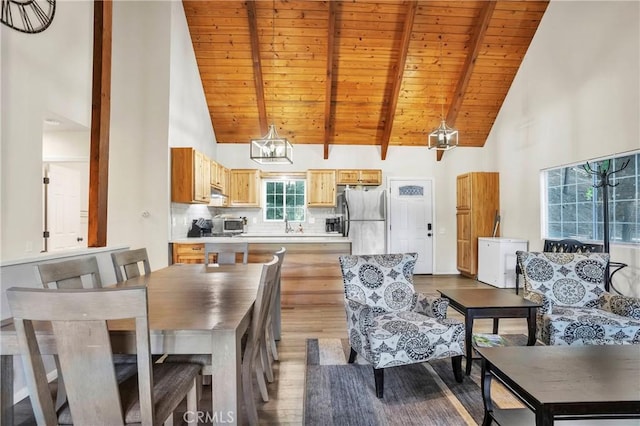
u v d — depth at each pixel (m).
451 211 6.96
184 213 5.16
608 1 4.07
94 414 1.17
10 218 2.79
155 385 1.44
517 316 2.60
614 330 2.56
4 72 2.72
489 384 1.86
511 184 6.01
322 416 2.06
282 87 5.99
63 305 1.09
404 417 2.05
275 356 2.81
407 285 2.88
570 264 3.15
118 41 4.54
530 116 5.53
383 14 5.06
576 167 4.71
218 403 1.37
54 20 3.23
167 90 4.52
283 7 4.94
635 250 3.78
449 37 5.38
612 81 4.04
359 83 5.95
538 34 5.30
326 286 4.50
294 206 7.09
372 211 6.41
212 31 5.23
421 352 2.31
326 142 6.71
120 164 4.50
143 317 1.13
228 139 6.79
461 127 6.65
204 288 2.15
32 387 1.17
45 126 3.70
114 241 4.46
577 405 1.39
